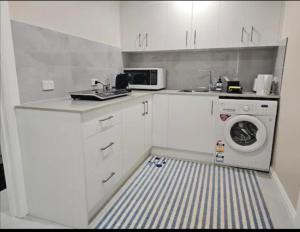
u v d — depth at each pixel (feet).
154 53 10.52
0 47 4.51
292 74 6.05
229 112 7.75
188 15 8.66
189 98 8.36
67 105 4.99
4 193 6.28
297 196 5.15
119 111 6.02
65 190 4.90
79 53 7.00
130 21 9.53
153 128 9.18
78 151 4.53
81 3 7.06
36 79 5.47
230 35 8.21
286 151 6.14
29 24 5.19
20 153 5.15
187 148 8.75
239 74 9.36
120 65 9.91
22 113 4.89
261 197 6.16
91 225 5.00
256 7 7.76
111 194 6.07
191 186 6.75
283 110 6.69
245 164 7.91
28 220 5.26
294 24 6.13
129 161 6.96
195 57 9.89
